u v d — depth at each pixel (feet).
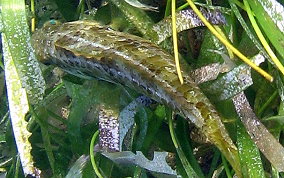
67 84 2.00
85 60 1.70
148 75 1.62
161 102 1.65
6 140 2.19
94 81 1.92
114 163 1.99
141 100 1.89
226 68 1.75
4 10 1.79
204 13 1.83
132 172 1.98
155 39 1.86
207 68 1.76
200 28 1.95
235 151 1.65
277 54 1.79
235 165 1.67
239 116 1.74
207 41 1.86
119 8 1.89
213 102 1.77
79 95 1.98
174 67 1.62
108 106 1.89
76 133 2.05
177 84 1.60
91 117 2.05
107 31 1.71
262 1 1.69
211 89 1.76
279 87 1.79
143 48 1.65
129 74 1.66
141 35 1.89
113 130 1.88
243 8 1.76
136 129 1.97
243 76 1.72
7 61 1.80
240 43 1.83
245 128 1.76
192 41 1.97
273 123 1.85
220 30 1.83
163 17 1.98
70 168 2.05
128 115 1.91
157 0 1.97
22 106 1.79
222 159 1.88
